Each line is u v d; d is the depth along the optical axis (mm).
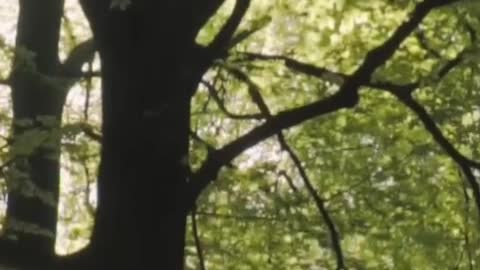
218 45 8195
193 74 8016
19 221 7906
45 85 8875
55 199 8703
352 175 13148
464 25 10797
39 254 7473
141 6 7863
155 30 7875
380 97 12438
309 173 13273
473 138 12148
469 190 12656
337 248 10367
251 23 12672
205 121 13266
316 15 12586
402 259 13102
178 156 7820
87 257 7570
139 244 7621
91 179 12180
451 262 12922
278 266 13844
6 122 9109
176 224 7750
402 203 12953
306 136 13203
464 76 11641
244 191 13156
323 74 9297
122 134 7777
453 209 12898
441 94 11883
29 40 9664
